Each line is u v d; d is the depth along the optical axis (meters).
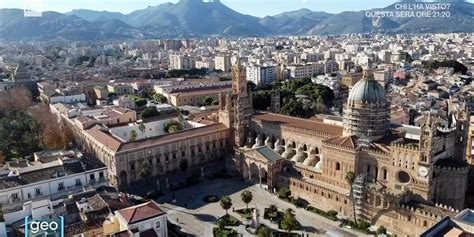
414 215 119.62
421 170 126.75
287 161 165.88
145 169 162.62
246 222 133.38
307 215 138.75
